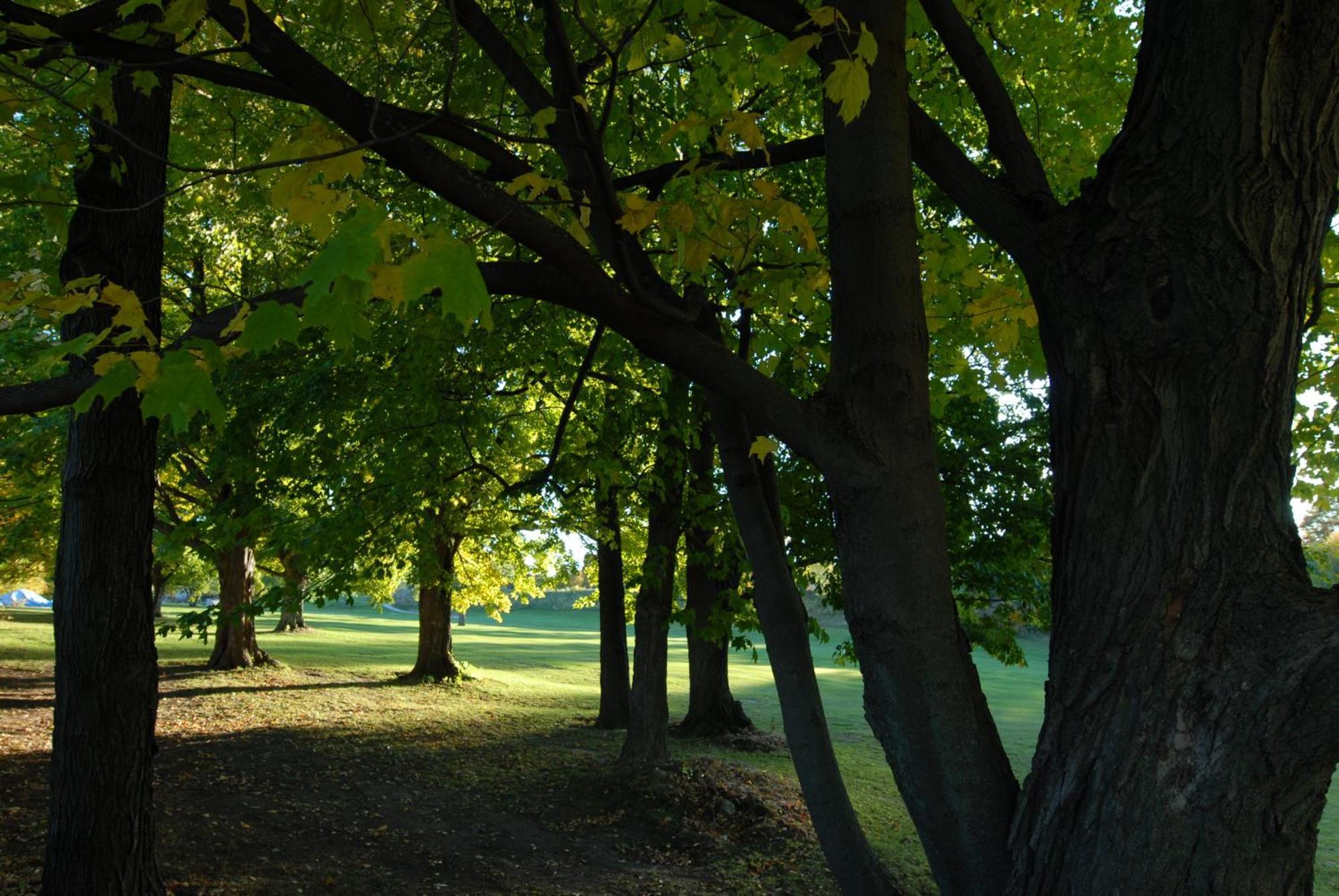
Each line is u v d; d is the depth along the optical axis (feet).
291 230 33.91
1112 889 6.80
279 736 42.37
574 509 41.73
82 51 9.07
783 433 8.63
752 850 29.71
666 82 22.20
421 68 20.67
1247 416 7.16
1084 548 7.53
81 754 15.10
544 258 8.21
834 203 8.82
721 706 50.60
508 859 27.89
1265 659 6.61
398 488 33.40
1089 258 7.77
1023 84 23.63
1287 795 6.61
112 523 15.40
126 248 14.94
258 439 34.63
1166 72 7.59
